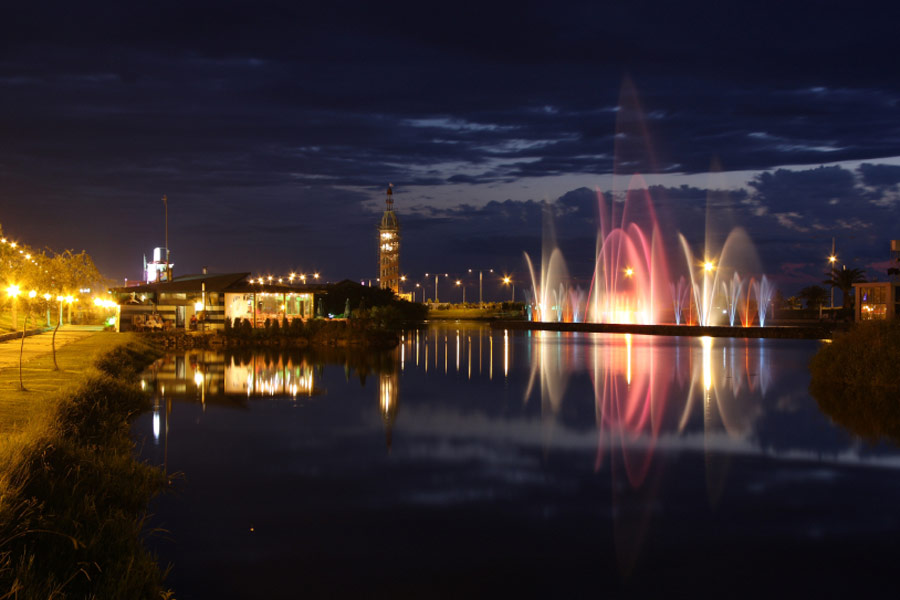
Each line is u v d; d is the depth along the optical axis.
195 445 25.78
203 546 16.00
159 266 124.31
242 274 98.94
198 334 77.44
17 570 11.47
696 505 19.62
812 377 45.19
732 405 36.09
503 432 29.31
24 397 24.11
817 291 162.50
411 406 35.53
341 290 137.50
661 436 28.64
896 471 23.27
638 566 15.39
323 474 22.25
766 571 15.25
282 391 40.16
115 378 36.00
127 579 12.73
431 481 21.72
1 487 12.96
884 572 15.20
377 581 14.41
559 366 55.44
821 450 26.16
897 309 74.38
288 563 15.23
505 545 16.50
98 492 16.80
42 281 70.62
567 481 21.94
